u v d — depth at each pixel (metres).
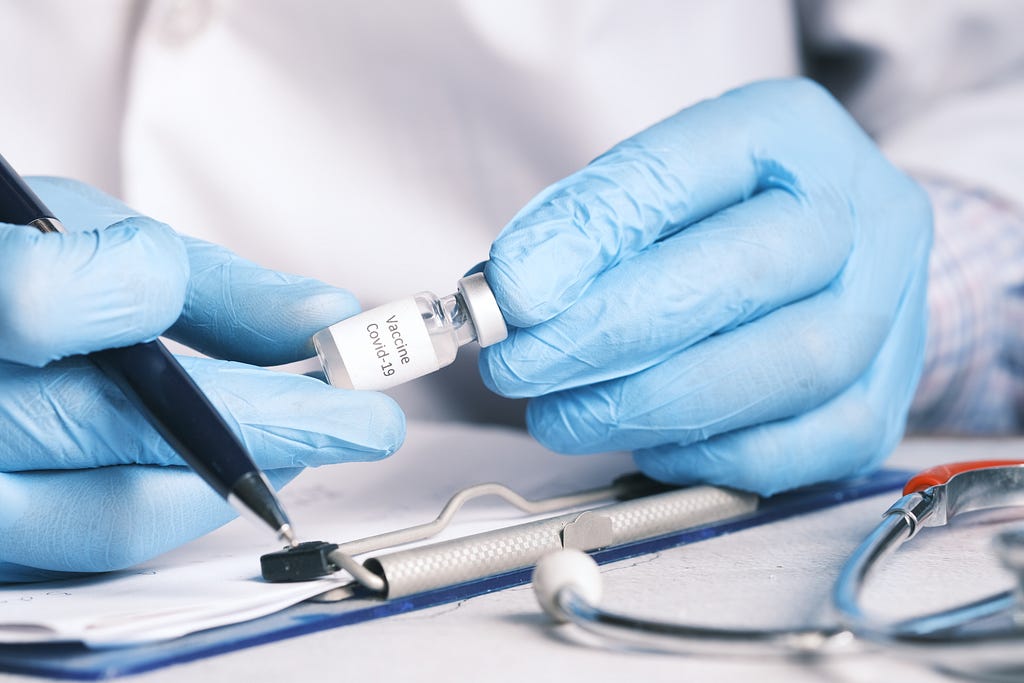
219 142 1.43
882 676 0.45
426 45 1.40
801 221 0.88
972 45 1.54
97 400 0.67
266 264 1.47
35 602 0.60
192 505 0.70
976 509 0.74
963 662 0.41
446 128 1.43
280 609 0.57
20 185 0.71
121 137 1.49
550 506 0.79
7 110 1.53
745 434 0.84
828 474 0.89
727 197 0.90
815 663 0.47
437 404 1.47
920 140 1.52
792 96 1.02
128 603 0.57
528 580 0.64
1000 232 1.41
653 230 0.84
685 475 0.84
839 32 1.55
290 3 1.41
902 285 0.98
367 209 1.45
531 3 1.39
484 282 0.74
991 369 1.39
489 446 1.09
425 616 0.58
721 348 0.83
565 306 0.76
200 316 0.80
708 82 1.48
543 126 1.42
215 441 0.58
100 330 0.61
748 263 0.83
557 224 0.77
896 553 0.65
